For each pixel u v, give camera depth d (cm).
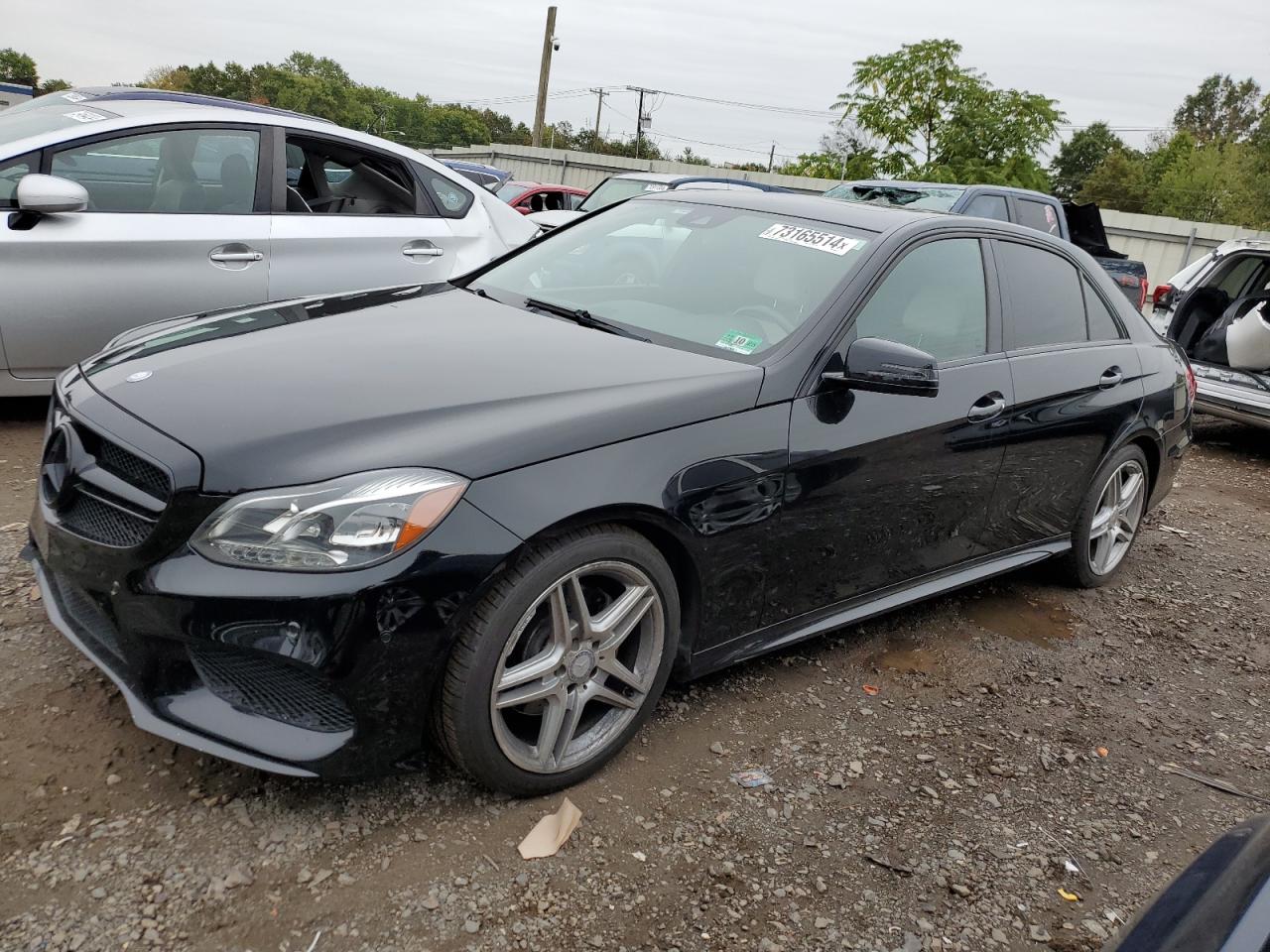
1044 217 1027
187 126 496
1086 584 451
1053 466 395
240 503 216
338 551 214
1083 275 429
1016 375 368
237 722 222
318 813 238
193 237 484
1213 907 134
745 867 242
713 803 264
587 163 3306
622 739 270
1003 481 372
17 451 459
